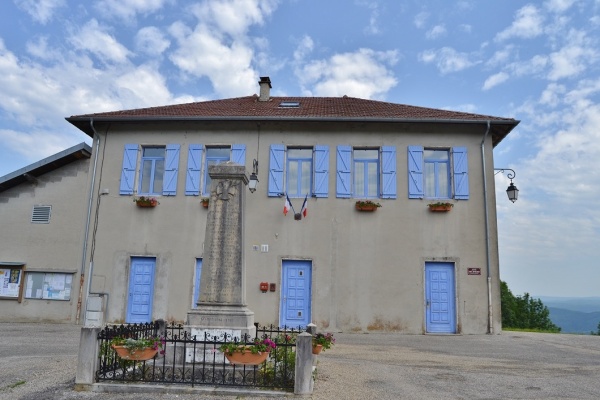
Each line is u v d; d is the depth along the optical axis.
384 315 14.63
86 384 6.20
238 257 7.89
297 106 18.05
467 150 15.50
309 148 15.98
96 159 16.16
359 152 15.88
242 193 8.21
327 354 10.12
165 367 7.05
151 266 15.41
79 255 15.70
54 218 16.03
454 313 14.63
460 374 8.17
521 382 7.58
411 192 15.23
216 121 15.93
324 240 15.11
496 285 14.61
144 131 16.27
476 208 15.10
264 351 6.13
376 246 15.01
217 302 7.70
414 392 6.75
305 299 14.91
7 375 7.14
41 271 15.64
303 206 15.17
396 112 16.52
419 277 14.77
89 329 6.35
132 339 6.36
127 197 15.79
